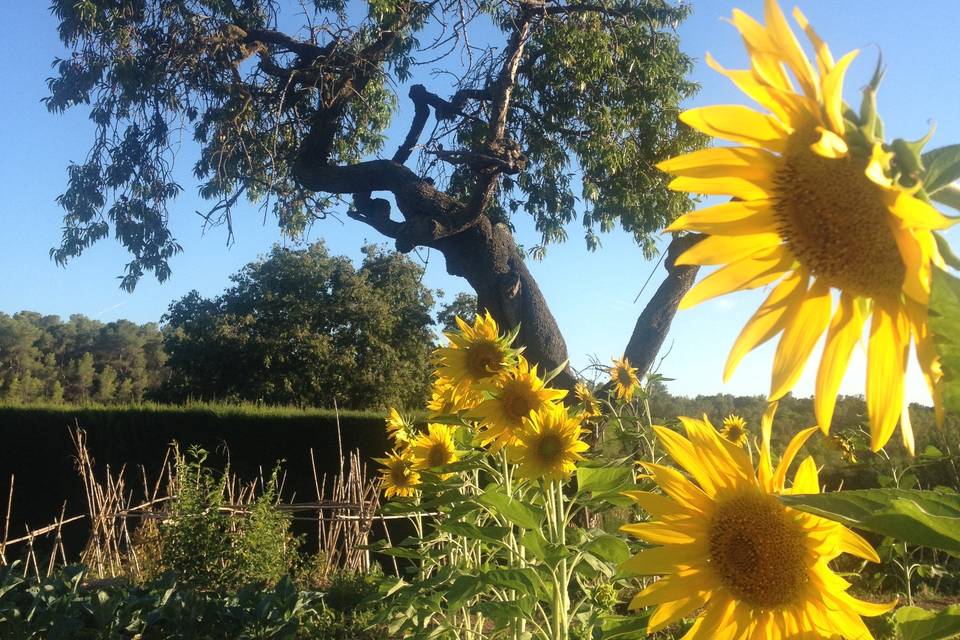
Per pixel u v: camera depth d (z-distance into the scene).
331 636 6.05
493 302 9.11
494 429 3.15
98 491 9.40
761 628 1.24
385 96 11.20
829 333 1.02
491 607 2.77
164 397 27.38
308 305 27.48
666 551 1.31
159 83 9.52
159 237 9.95
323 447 12.19
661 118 10.01
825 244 0.96
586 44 9.81
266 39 10.13
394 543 9.66
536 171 10.90
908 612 1.17
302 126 10.69
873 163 0.78
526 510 2.54
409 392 27.64
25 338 49.62
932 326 0.80
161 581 6.70
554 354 8.99
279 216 11.34
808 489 1.27
